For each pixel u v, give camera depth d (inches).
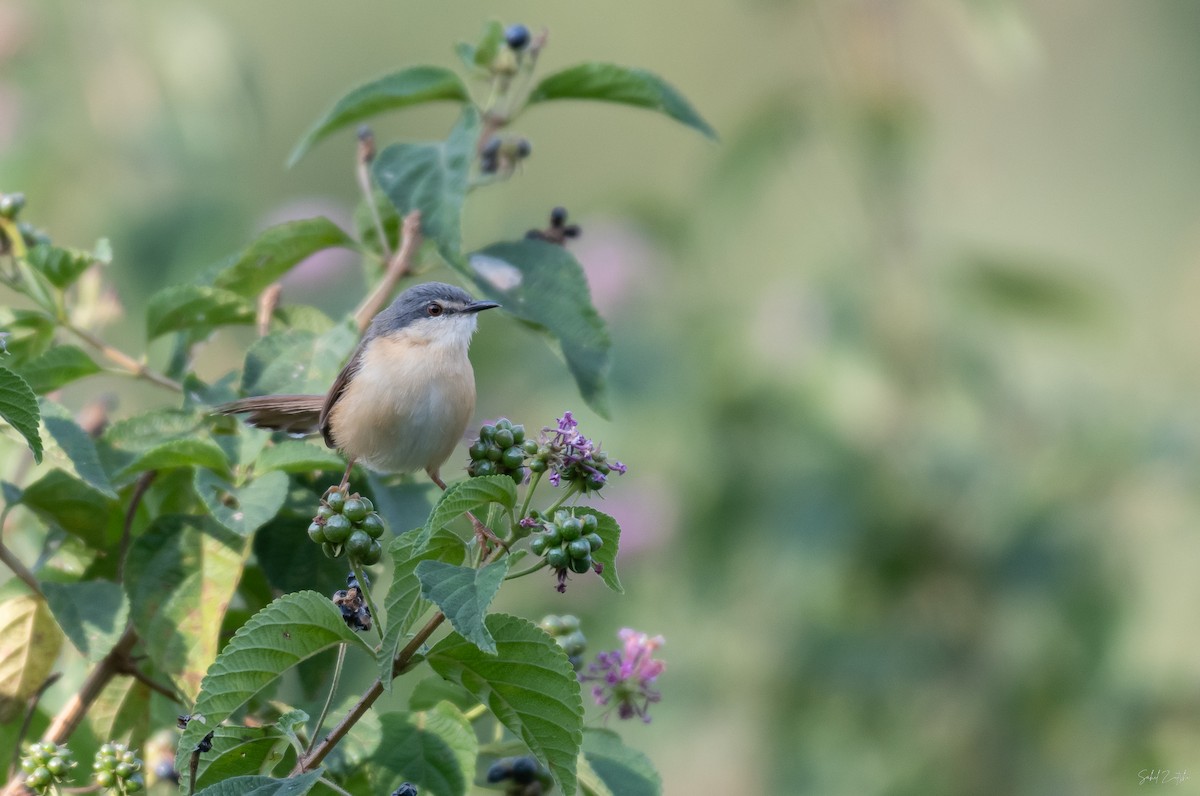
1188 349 531.8
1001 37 472.7
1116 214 753.6
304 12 812.0
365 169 310.3
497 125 306.8
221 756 221.6
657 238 520.1
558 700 210.4
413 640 207.2
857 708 480.4
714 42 791.1
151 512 281.6
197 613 249.4
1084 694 461.4
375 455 322.0
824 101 489.4
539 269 298.0
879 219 490.0
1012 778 462.0
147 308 285.0
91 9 543.5
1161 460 467.8
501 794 297.3
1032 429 490.3
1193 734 458.3
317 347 280.5
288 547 268.1
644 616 486.9
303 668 270.4
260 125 561.6
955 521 477.1
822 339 489.4
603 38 815.7
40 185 525.0
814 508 474.0
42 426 245.1
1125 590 467.5
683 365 495.2
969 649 468.8
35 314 285.1
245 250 302.7
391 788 235.8
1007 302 498.9
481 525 213.2
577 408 498.0
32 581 254.7
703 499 492.7
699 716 485.4
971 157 712.4
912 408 485.1
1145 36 790.5
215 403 284.4
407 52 810.8
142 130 531.2
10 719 261.4
